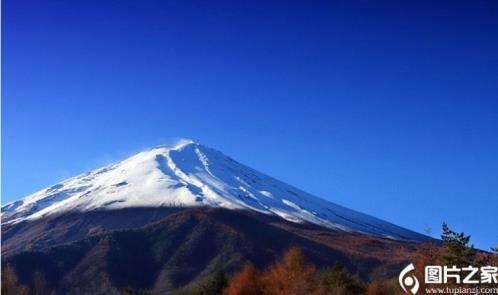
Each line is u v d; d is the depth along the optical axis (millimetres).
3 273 59031
